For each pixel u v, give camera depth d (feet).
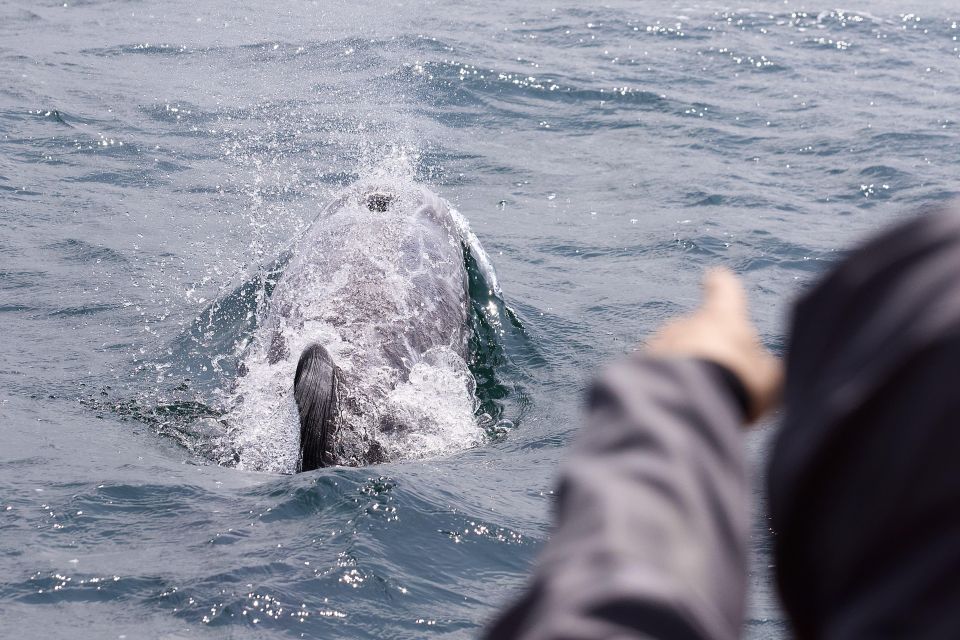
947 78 53.72
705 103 49.65
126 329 26.05
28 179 38.14
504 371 24.20
